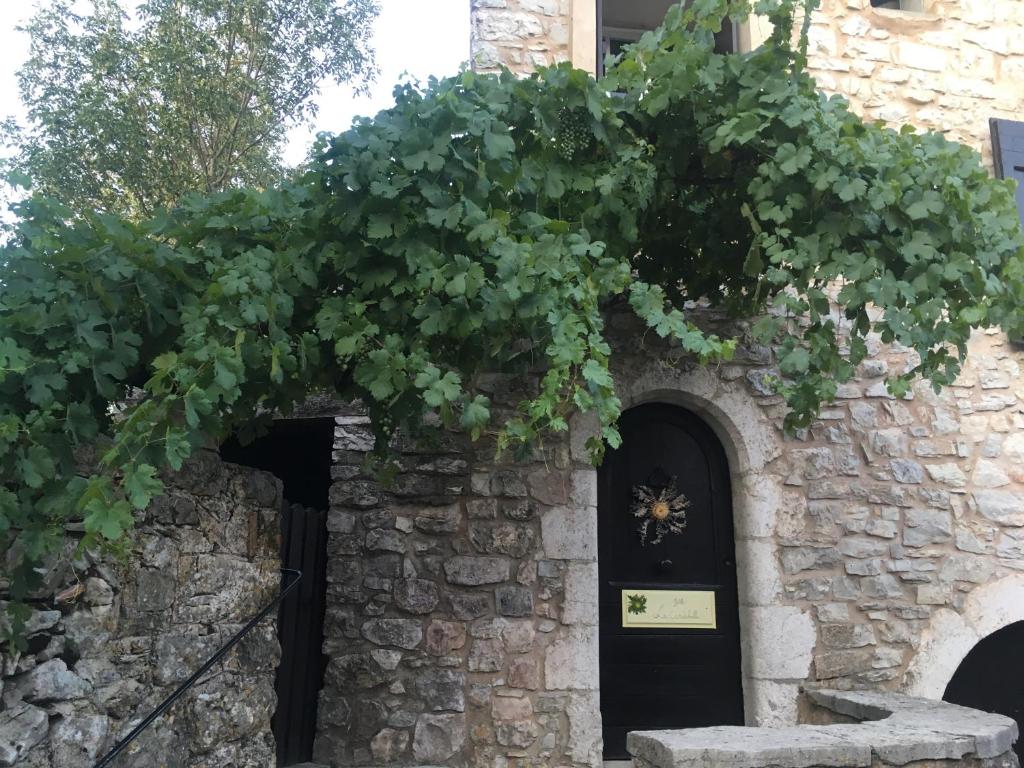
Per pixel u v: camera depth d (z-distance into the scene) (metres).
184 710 2.47
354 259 2.52
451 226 2.37
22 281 2.12
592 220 3.05
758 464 4.06
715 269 3.73
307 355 2.46
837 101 3.04
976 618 4.05
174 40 9.25
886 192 2.76
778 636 3.89
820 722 3.81
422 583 3.75
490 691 3.65
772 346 4.19
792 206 2.87
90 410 2.08
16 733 1.87
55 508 1.88
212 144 9.76
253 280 2.34
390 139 2.45
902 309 2.82
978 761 2.73
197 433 2.16
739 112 2.96
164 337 2.44
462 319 2.39
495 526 3.82
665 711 3.97
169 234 2.53
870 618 3.98
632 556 4.12
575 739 3.62
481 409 2.26
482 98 2.70
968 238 2.87
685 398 4.12
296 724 3.53
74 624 2.07
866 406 4.23
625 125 3.16
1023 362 4.41
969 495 4.20
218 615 2.67
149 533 2.37
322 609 3.83
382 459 3.15
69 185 9.14
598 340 2.42
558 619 3.75
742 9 3.01
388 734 3.59
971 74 4.76
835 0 4.70
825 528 4.04
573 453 3.93
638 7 5.39
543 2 4.38
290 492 4.80
